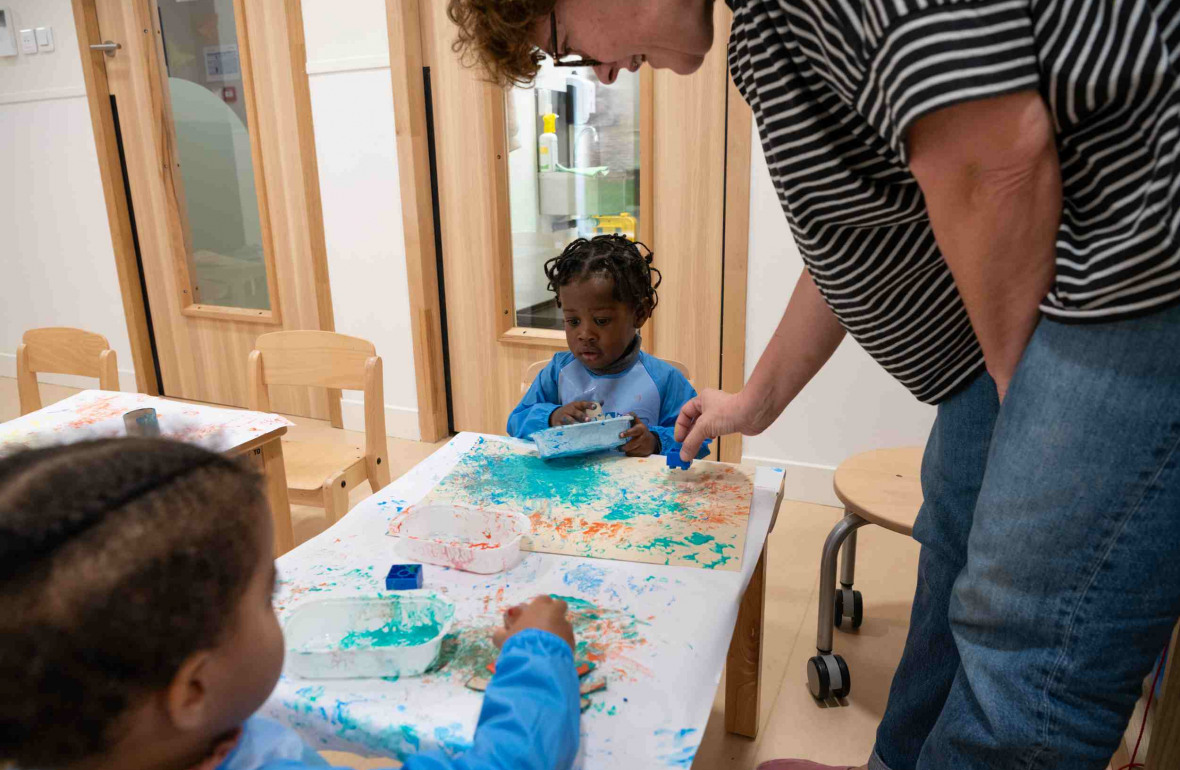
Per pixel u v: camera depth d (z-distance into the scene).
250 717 0.61
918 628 1.12
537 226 2.85
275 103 3.04
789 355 1.15
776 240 2.40
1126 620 0.67
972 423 1.00
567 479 1.22
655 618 0.84
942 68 0.54
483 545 1.00
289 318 3.35
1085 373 0.63
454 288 2.99
